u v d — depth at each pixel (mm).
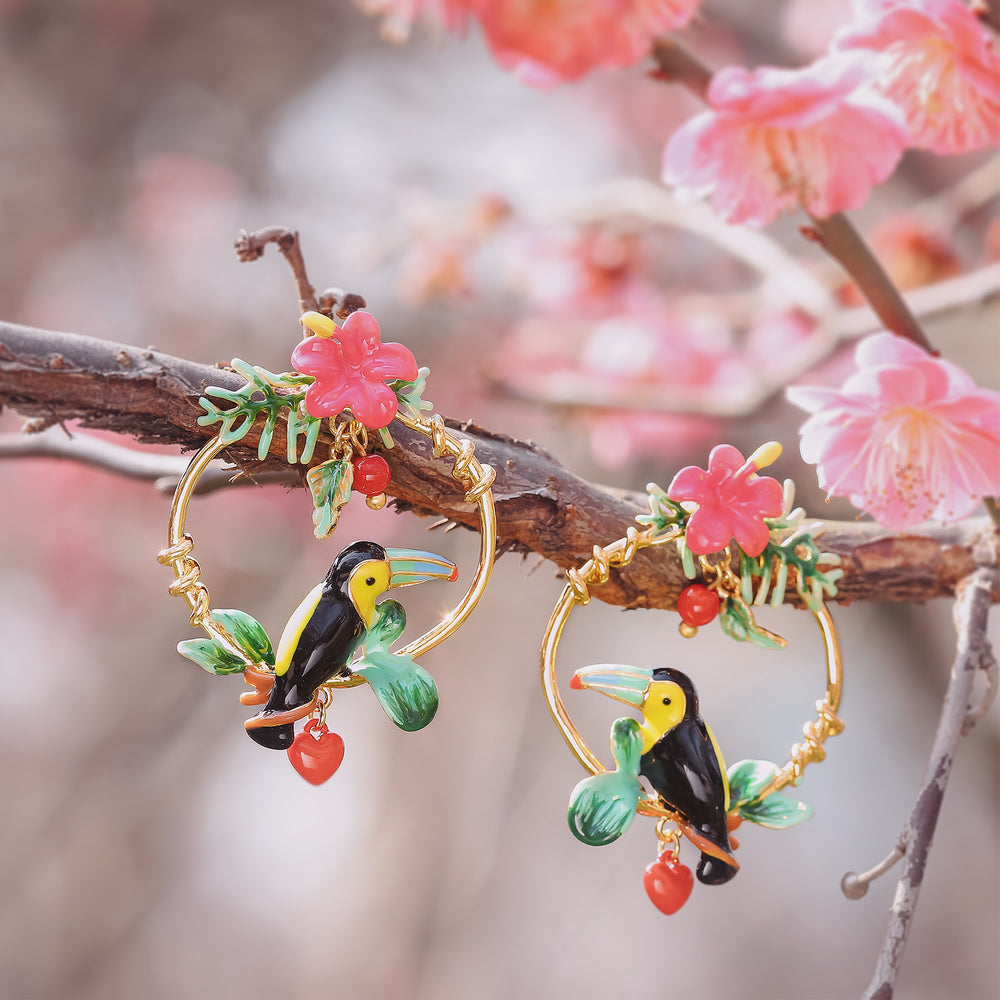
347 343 567
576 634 1275
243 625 572
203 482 610
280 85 1311
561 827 1467
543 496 579
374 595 570
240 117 1304
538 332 881
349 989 1453
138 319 1260
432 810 1414
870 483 580
